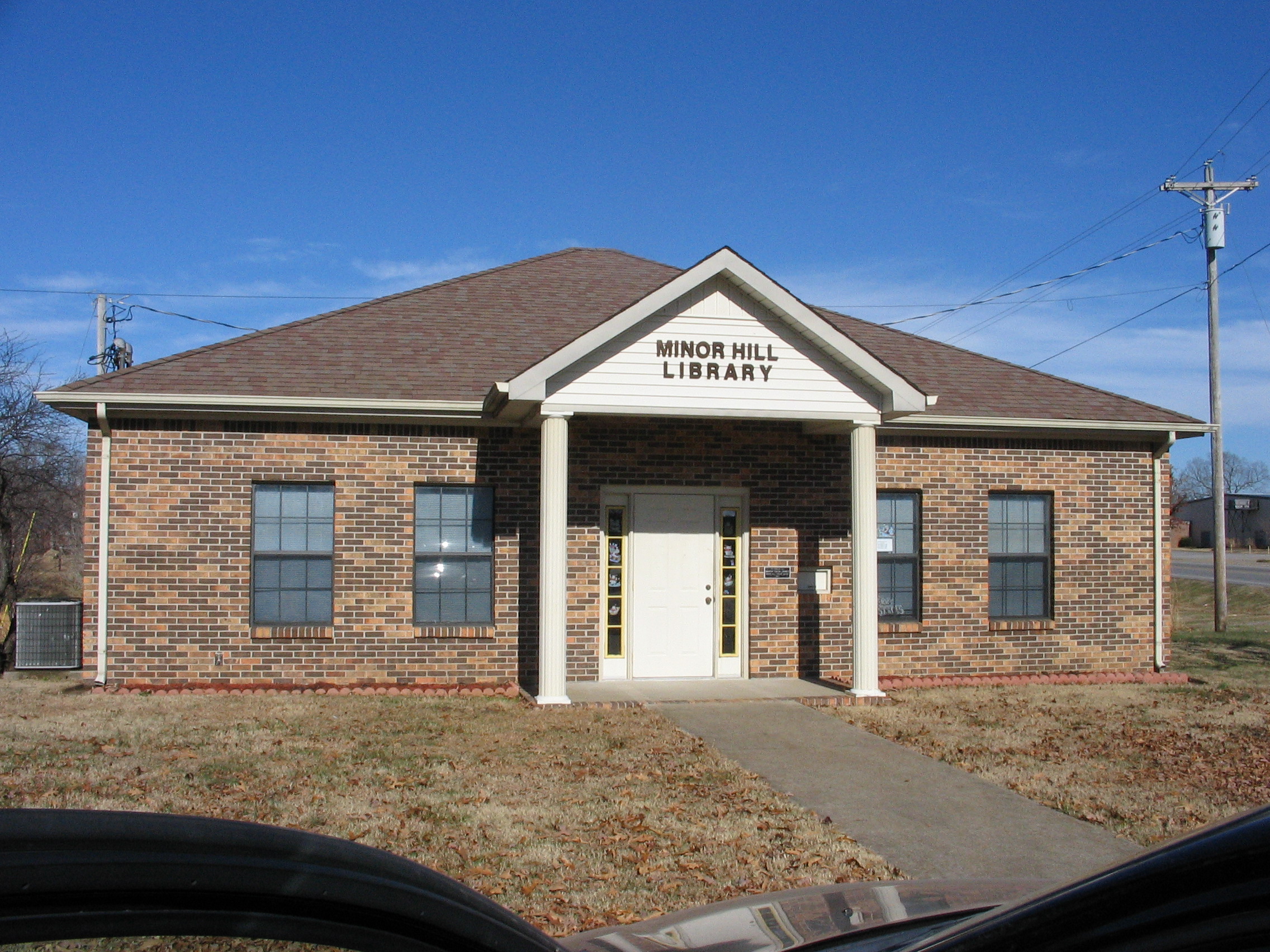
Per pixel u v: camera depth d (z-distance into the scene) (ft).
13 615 45.21
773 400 40.19
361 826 23.35
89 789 25.86
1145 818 25.71
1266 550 253.44
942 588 48.42
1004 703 42.27
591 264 59.72
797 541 46.88
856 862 21.91
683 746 32.91
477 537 44.57
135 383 41.96
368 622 43.29
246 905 6.04
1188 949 5.41
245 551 42.70
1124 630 50.47
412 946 6.63
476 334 49.55
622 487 45.52
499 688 42.88
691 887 20.18
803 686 44.73
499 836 22.94
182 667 42.29
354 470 43.50
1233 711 40.83
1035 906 6.40
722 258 38.96
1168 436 50.65
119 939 5.65
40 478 87.15
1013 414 48.73
